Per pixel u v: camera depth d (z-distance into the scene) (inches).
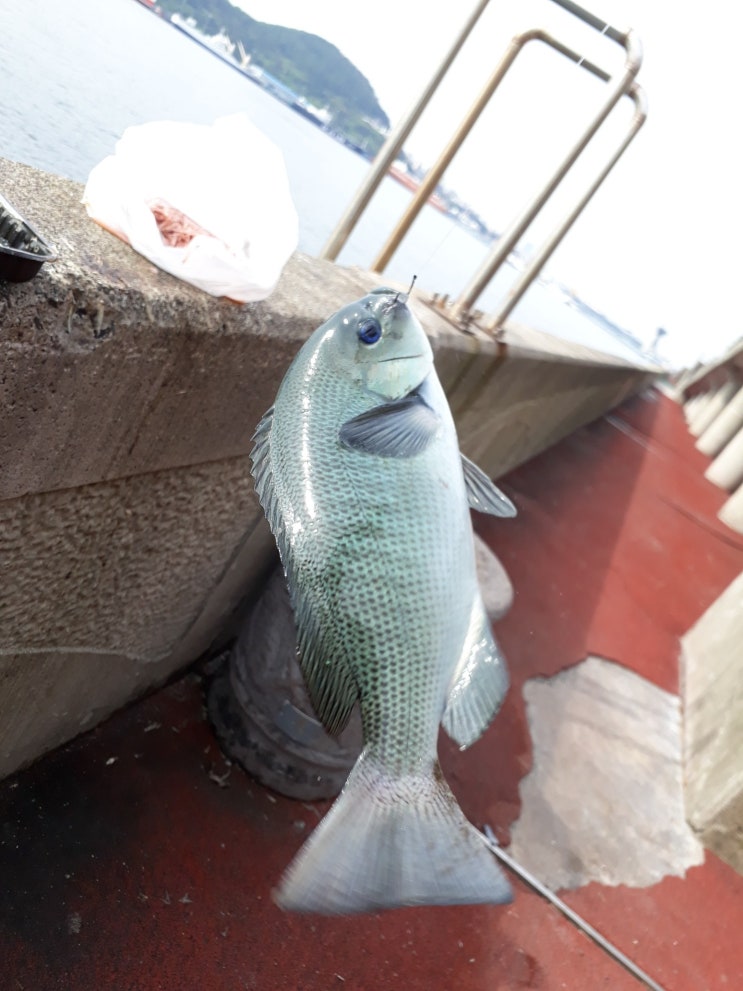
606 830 38.1
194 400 17.8
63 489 16.0
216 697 30.4
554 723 44.5
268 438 13.3
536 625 54.3
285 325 19.9
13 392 12.7
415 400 13.3
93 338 13.6
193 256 16.1
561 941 30.7
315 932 25.9
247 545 28.2
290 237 18.5
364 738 12.9
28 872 22.6
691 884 37.3
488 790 36.7
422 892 11.2
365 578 12.9
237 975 23.4
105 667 24.4
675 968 31.9
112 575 20.5
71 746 26.7
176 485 20.2
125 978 21.7
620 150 38.9
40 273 12.3
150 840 25.5
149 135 16.6
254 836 27.7
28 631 18.9
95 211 16.3
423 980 26.3
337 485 12.8
